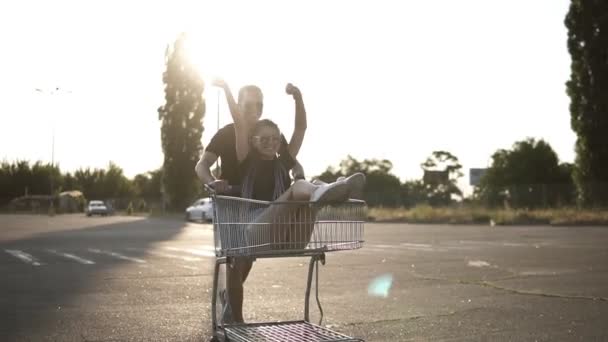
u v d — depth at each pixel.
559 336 5.24
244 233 4.07
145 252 14.38
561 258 12.25
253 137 4.36
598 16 33.34
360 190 3.85
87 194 96.00
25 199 81.62
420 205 40.97
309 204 3.90
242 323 4.51
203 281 9.00
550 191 36.19
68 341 5.19
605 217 29.27
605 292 7.68
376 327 5.66
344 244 4.00
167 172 54.75
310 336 4.08
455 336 5.27
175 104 54.31
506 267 10.70
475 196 40.44
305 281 9.00
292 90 4.62
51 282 8.95
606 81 33.28
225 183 4.22
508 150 63.19
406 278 9.31
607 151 33.09
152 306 6.85
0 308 6.75
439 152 84.81
